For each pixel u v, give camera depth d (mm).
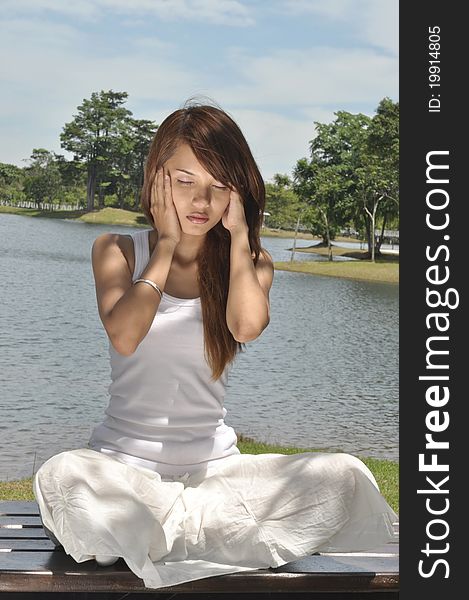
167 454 3012
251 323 3037
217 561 2973
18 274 27625
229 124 3105
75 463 2871
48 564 2875
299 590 2900
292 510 2977
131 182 67062
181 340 3002
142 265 3111
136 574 2762
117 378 3049
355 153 54594
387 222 53594
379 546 3037
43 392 10977
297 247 53469
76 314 19938
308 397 11430
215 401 3084
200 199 3027
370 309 25406
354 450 8172
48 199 66500
